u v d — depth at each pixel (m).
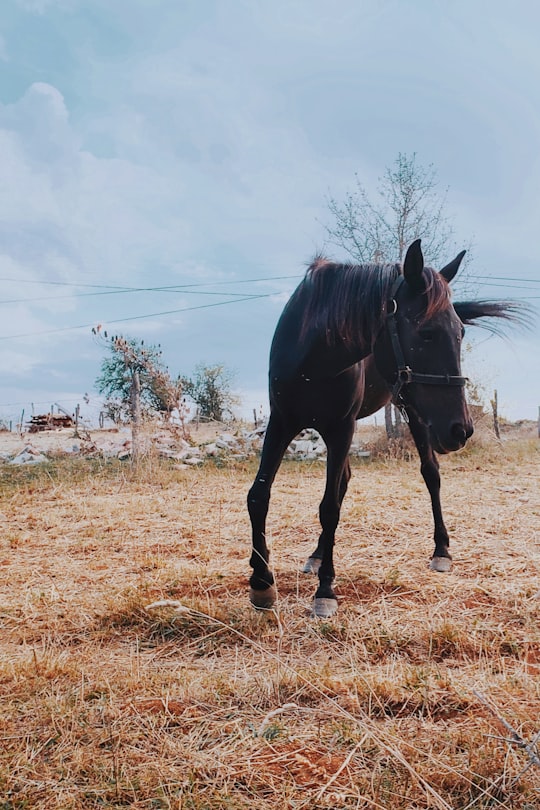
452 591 3.97
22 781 1.93
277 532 5.83
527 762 1.96
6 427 22.95
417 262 3.18
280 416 3.74
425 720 2.31
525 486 8.73
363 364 3.92
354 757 2.05
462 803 1.83
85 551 5.26
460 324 3.32
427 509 6.77
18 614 3.65
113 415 16.33
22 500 7.98
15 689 2.61
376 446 13.78
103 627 3.43
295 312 3.68
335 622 3.40
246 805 1.81
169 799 1.82
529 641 3.11
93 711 2.35
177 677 2.68
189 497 8.10
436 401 3.17
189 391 25.92
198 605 3.59
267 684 2.55
